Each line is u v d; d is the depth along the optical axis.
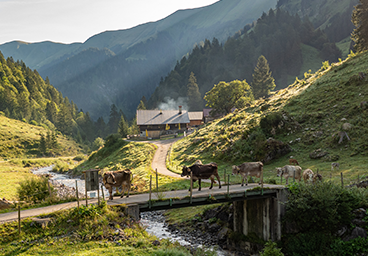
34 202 19.94
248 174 22.39
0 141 121.19
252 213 21.27
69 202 17.47
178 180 36.69
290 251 18.42
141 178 41.50
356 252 16.33
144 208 16.59
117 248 12.60
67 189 43.28
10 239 12.38
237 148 45.19
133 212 15.75
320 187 18.80
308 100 53.09
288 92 69.94
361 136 35.53
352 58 66.88
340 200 18.59
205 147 52.00
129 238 13.95
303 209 18.33
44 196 20.81
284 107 55.16
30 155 121.00
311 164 34.00
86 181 14.94
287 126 45.22
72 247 12.34
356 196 18.81
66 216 14.23
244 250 20.98
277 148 40.41
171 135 90.06
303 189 19.44
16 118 164.00
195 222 25.61
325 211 17.91
